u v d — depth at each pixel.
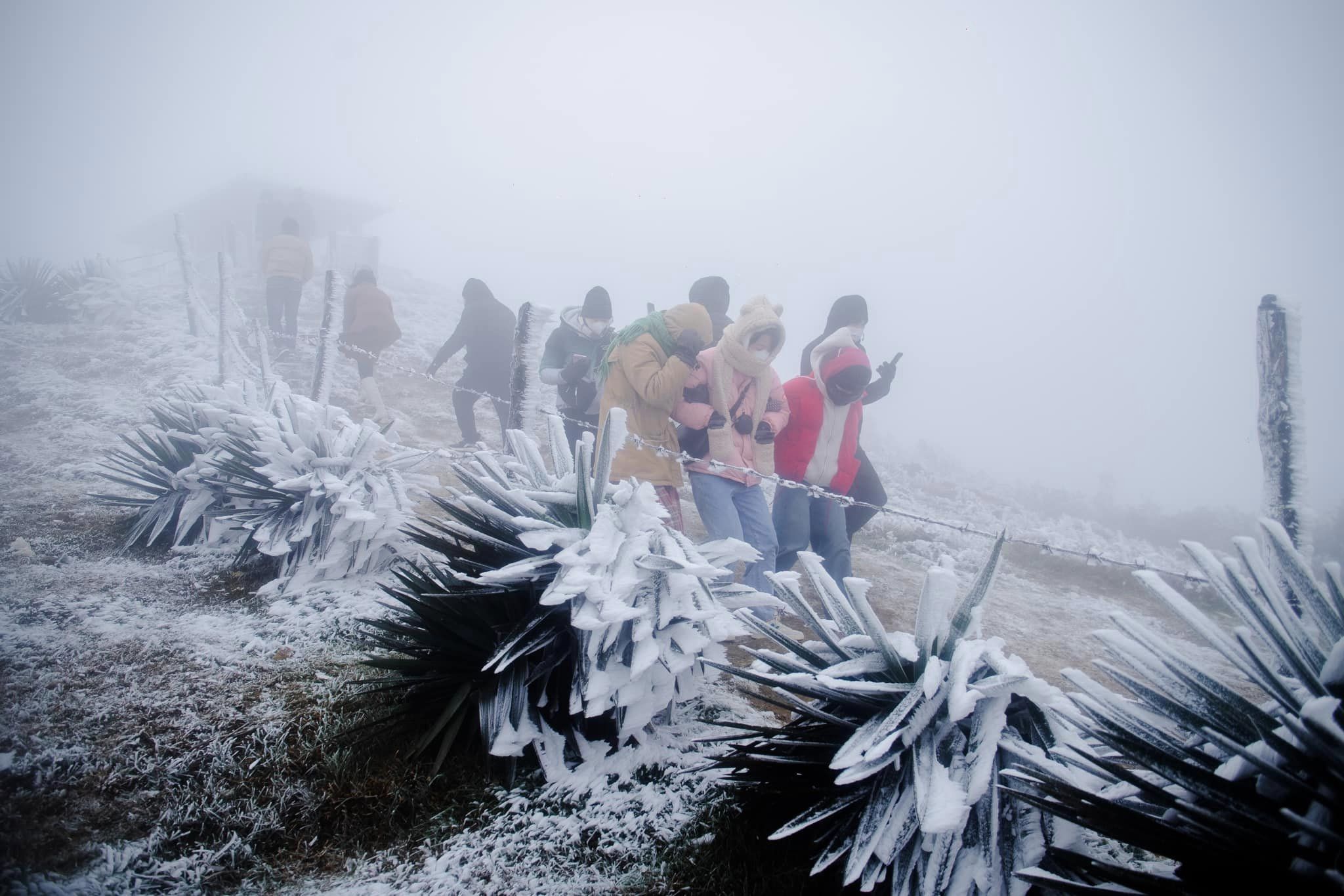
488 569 2.81
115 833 2.17
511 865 2.15
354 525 4.04
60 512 5.25
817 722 2.18
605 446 2.79
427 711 2.66
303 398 4.68
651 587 2.51
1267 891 1.34
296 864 2.13
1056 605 5.84
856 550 6.76
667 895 2.05
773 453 4.09
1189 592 6.70
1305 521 2.83
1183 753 1.59
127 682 2.98
